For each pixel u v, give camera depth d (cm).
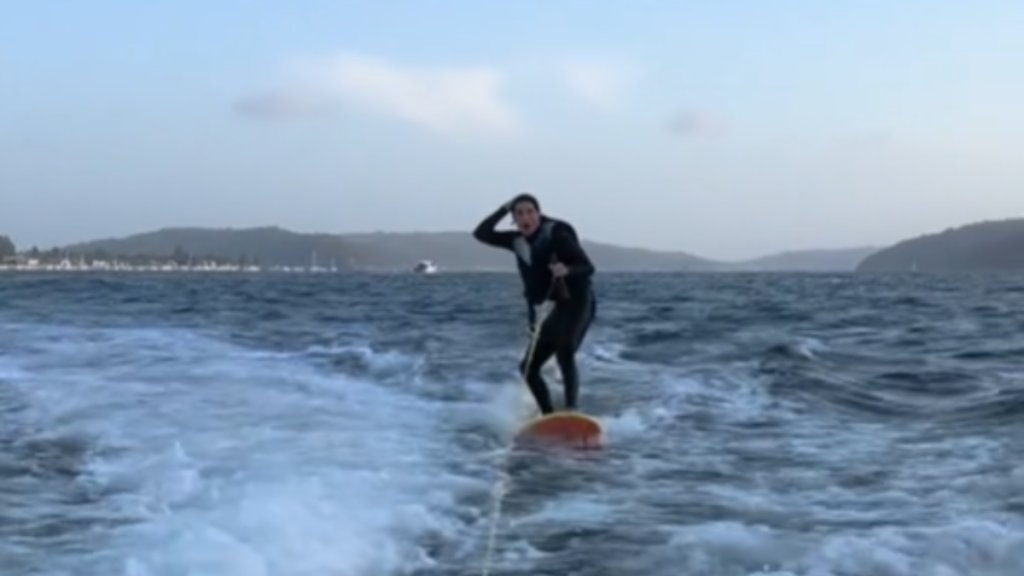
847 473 719
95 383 1114
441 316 2494
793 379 1198
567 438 823
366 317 2453
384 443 791
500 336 1786
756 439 862
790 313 2759
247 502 583
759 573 487
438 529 561
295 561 484
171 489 624
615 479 702
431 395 1066
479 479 686
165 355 1420
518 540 548
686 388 1134
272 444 769
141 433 815
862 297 4259
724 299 3988
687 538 546
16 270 15362
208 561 479
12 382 1132
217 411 924
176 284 6294
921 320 2458
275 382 1123
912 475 709
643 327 2103
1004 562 499
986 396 1101
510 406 1001
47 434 822
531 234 937
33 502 604
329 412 927
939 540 532
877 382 1224
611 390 1123
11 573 469
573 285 936
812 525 574
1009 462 746
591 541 545
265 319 2353
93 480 659
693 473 720
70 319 2305
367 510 583
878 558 505
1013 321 2411
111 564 481
